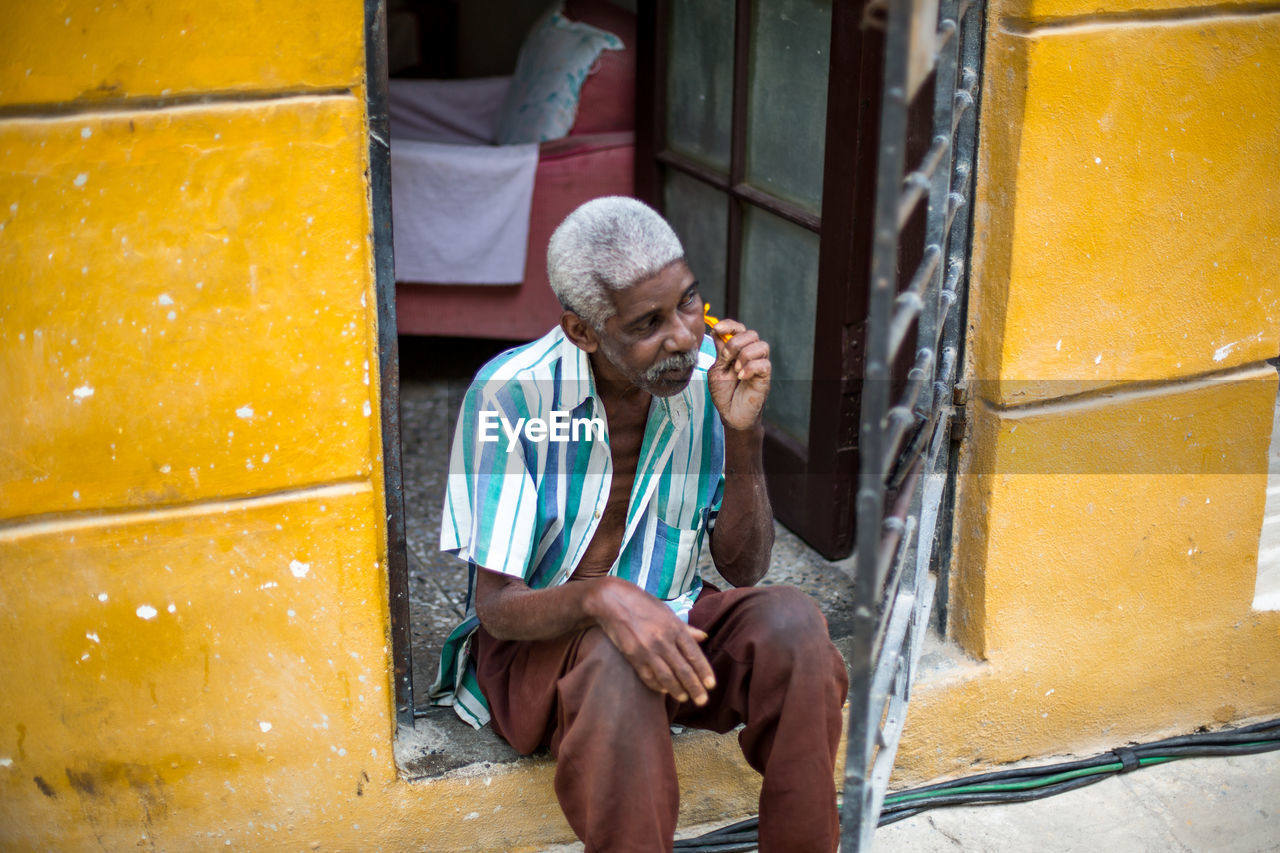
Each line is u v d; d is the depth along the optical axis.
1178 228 2.16
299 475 1.86
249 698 1.96
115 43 1.61
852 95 2.53
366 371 1.85
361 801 2.08
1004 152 2.05
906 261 2.46
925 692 2.32
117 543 1.83
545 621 1.76
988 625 2.33
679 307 1.72
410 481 3.37
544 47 4.11
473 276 3.83
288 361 1.80
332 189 1.75
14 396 1.73
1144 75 2.03
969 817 2.34
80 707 1.91
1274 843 2.27
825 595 2.80
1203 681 2.55
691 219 3.42
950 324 2.19
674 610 2.01
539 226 3.83
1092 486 2.29
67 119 1.63
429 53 5.41
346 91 1.72
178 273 1.72
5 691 1.87
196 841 2.04
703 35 3.19
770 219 3.01
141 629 1.88
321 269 1.78
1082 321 2.16
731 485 1.97
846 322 2.70
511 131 4.14
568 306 1.73
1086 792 2.42
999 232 2.09
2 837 1.97
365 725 2.03
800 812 1.76
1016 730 2.44
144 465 1.80
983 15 2.00
